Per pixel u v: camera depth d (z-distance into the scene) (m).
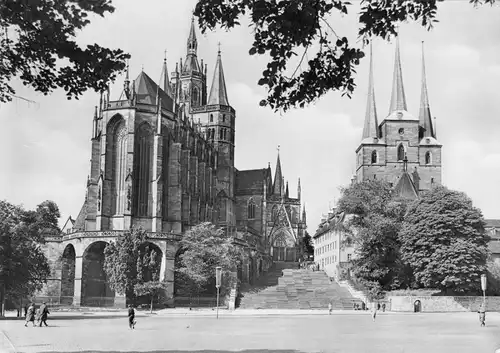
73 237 122.75
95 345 44.09
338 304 122.81
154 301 117.50
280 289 133.38
